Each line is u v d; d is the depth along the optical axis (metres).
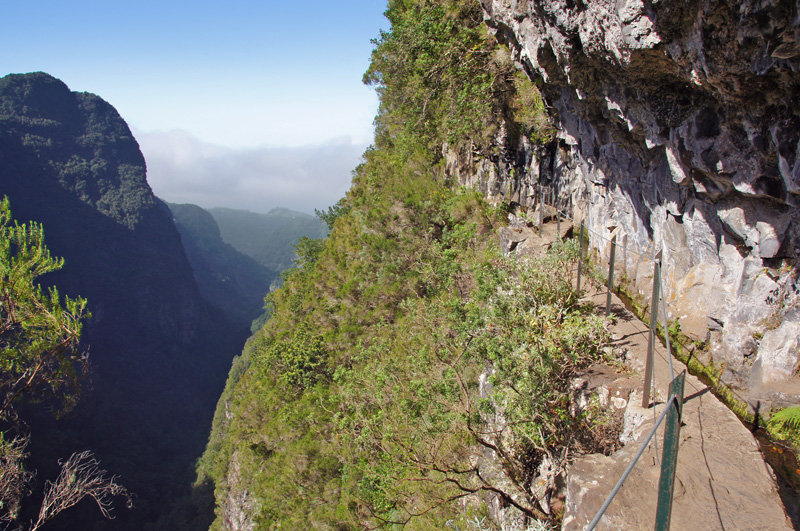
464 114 15.05
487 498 7.09
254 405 26.28
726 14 3.30
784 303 4.58
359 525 10.38
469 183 17.06
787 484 3.91
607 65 5.15
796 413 4.12
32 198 126.19
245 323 190.00
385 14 21.95
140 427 88.50
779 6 2.92
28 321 9.29
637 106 5.23
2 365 8.95
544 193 12.13
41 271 9.52
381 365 8.66
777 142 3.67
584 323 6.11
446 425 6.81
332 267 24.42
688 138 4.62
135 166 168.62
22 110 143.62
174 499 67.44
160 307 141.00
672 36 3.94
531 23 6.82
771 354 4.61
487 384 7.73
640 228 7.24
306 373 20.34
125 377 110.31
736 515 3.28
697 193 5.29
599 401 5.27
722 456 3.83
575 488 3.81
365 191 29.36
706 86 4.04
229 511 33.38
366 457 8.48
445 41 15.27
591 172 8.71
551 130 11.37
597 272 7.71
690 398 4.65
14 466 9.29
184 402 114.62
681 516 3.33
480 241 13.92
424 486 7.70
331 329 21.84
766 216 4.45
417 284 15.83
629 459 3.92
